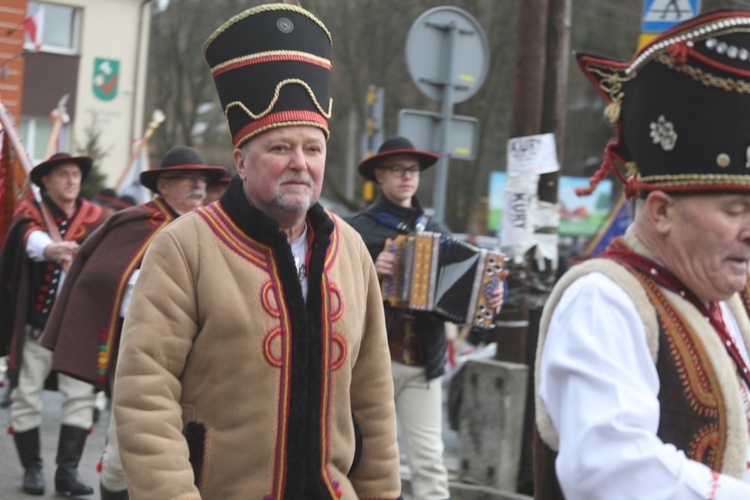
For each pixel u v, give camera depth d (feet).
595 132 103.55
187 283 11.16
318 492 11.25
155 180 23.08
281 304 11.25
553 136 26.25
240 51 11.57
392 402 12.41
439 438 22.33
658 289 9.49
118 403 10.88
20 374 26.14
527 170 26.20
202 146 121.49
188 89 119.44
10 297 26.53
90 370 21.97
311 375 11.28
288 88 11.48
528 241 26.30
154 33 113.29
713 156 9.25
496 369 25.88
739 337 10.17
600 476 8.55
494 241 73.56
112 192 41.24
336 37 104.58
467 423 26.40
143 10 103.81
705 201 9.36
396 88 104.47
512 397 25.64
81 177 28.37
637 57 9.73
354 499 11.76
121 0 102.73
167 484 10.56
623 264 9.60
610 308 9.23
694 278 9.48
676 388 9.20
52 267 26.55
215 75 11.92
